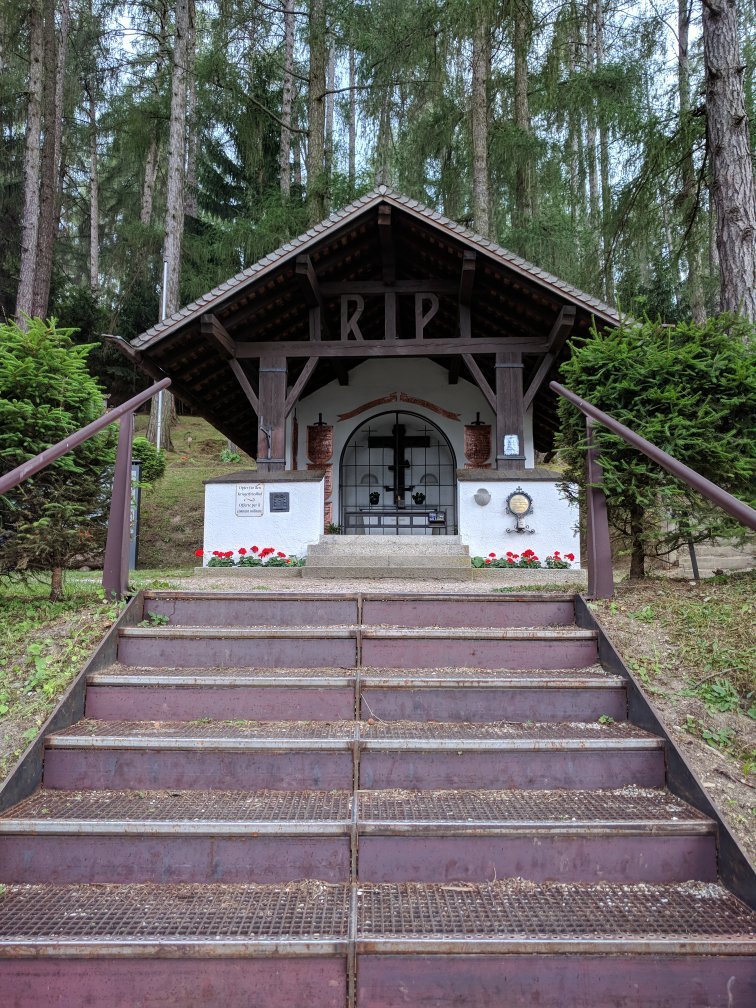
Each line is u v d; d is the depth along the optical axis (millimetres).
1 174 21422
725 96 7125
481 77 14000
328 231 8242
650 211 9086
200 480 15477
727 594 3957
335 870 2238
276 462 8773
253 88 20078
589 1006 1836
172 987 1836
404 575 7812
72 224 31031
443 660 3375
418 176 15875
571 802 2482
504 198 18906
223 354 8852
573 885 2205
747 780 2537
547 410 11539
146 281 22016
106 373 19453
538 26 13711
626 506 4379
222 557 8281
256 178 21734
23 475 2639
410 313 11117
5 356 3928
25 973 1837
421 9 13312
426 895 2139
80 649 3250
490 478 8281
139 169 26656
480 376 8805
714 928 1957
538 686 3014
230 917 2008
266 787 2605
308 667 3348
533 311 8750
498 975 1847
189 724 2920
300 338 10820
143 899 2117
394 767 2619
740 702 2961
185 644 3365
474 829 2252
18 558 3986
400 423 11969
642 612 3688
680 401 4113
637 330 4480
